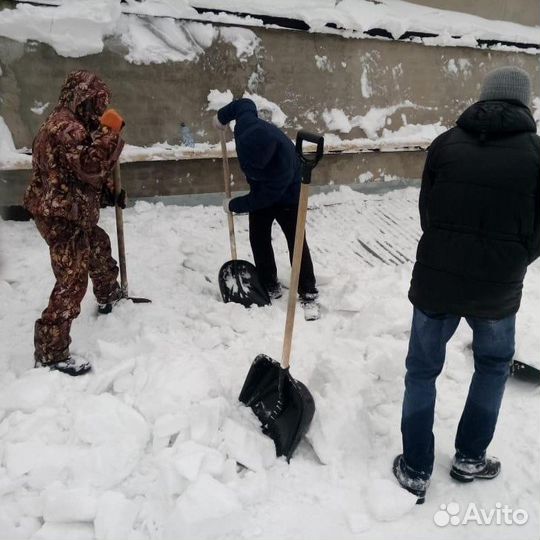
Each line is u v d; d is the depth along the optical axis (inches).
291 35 180.5
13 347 113.7
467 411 84.4
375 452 93.2
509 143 69.1
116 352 109.0
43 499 78.4
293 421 91.0
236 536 76.8
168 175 177.8
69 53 150.6
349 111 201.5
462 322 130.1
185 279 145.6
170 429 88.7
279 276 150.9
